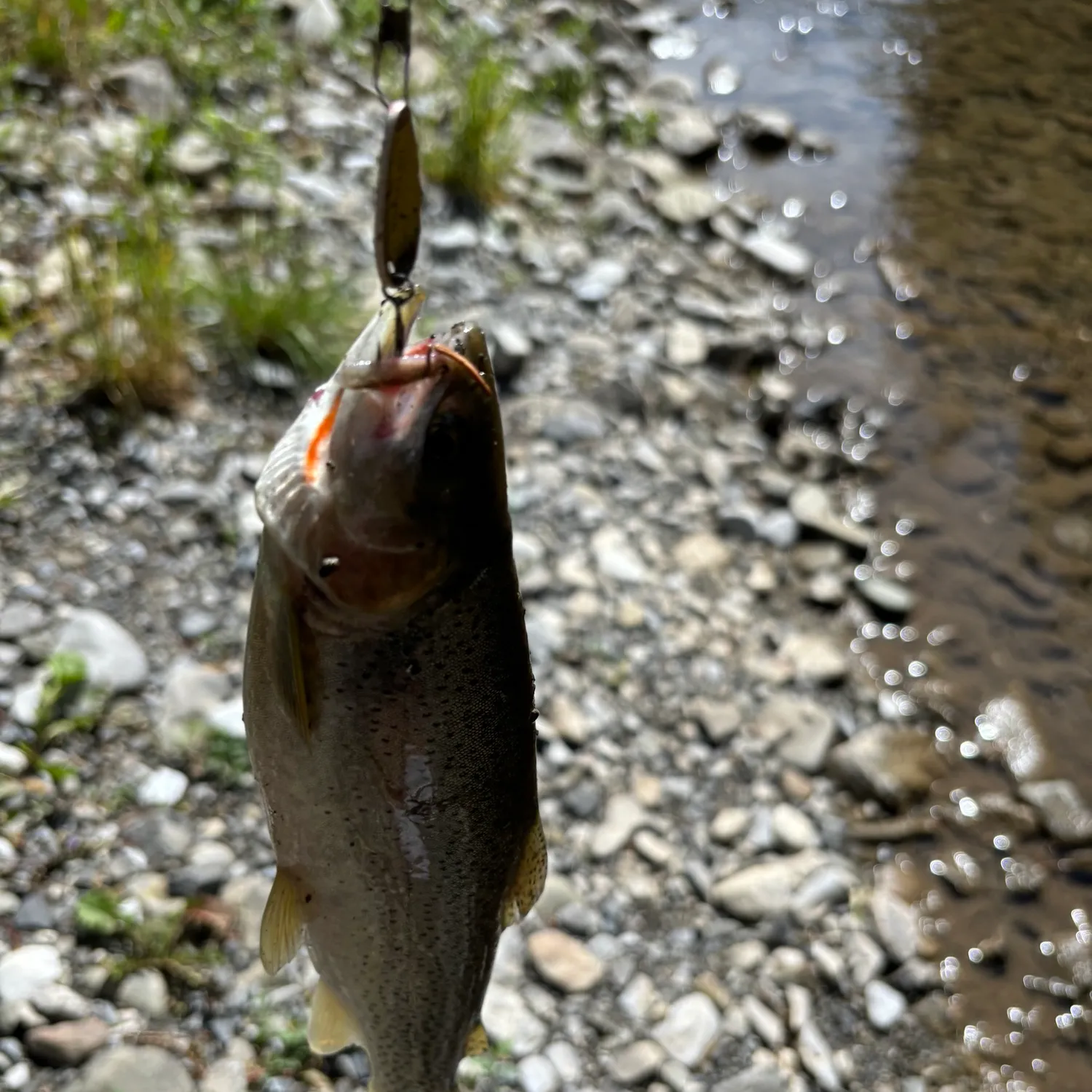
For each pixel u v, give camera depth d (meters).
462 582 0.33
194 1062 0.52
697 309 1.07
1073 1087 0.62
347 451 0.32
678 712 0.74
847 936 0.65
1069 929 0.69
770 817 0.70
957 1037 0.63
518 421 0.90
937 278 1.21
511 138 1.16
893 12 1.69
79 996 0.52
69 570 0.68
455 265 1.02
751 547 0.87
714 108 1.44
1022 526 0.95
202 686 0.64
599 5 1.56
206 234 0.91
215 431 0.78
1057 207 1.33
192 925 0.55
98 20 1.03
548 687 0.73
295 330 0.83
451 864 0.35
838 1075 0.60
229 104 1.05
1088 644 0.86
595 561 0.81
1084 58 1.61
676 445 0.93
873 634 0.85
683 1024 0.59
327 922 0.36
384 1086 0.40
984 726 0.80
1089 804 0.76
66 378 0.76
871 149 1.40
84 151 0.91
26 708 0.61
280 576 0.32
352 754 0.34
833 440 1.01
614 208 1.15
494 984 0.59
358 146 1.07
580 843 0.66
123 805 0.59
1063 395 1.08
